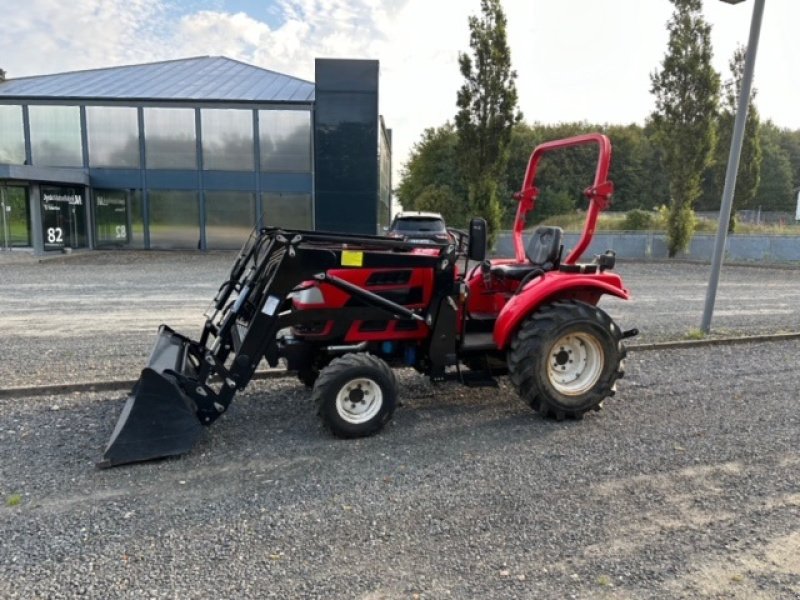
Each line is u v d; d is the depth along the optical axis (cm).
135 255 1922
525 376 444
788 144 4959
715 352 686
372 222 2116
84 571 261
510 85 1992
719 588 252
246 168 2112
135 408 373
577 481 353
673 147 2016
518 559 272
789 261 1995
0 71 2306
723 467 374
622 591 249
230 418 457
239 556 273
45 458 381
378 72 2045
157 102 2056
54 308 918
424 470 368
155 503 324
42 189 1898
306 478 355
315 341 439
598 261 500
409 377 573
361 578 257
